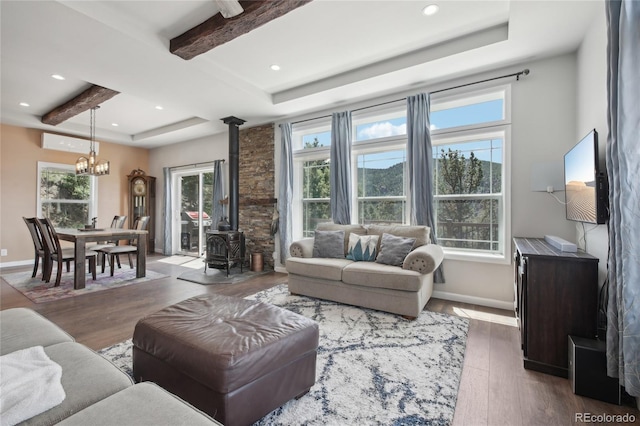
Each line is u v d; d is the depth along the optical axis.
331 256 3.69
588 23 2.43
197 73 3.29
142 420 0.83
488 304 3.28
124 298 3.47
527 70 3.06
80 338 2.41
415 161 3.58
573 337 1.85
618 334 1.54
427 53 3.11
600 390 1.66
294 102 4.19
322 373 1.91
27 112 5.08
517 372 1.95
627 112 1.42
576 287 1.88
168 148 7.00
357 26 2.73
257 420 1.41
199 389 1.37
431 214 3.52
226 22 2.44
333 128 4.27
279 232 4.96
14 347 1.26
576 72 2.88
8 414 0.82
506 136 3.22
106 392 1.00
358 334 2.49
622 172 1.44
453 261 3.51
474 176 3.51
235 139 5.00
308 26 2.73
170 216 6.88
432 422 1.48
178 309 1.85
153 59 2.96
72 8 2.20
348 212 4.12
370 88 3.73
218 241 4.79
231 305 1.94
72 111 4.52
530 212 3.09
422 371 1.94
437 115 3.72
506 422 1.50
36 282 4.13
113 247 4.72
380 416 1.52
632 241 1.41
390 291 2.92
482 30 2.81
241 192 5.48
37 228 4.20
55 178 5.95
